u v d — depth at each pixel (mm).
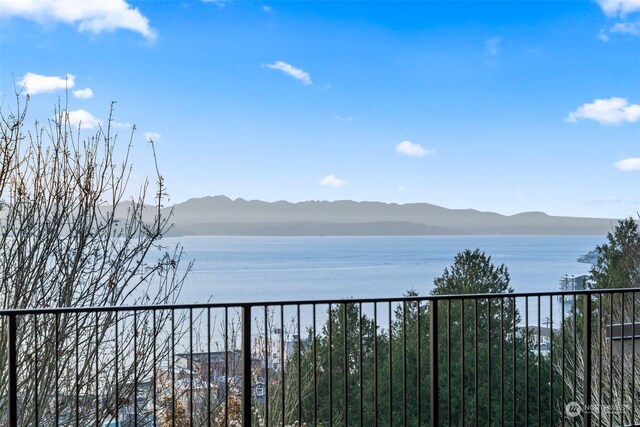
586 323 4125
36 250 5598
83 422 5473
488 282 18312
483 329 16094
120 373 5605
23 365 5340
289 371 7758
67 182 5758
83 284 5668
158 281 5902
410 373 15391
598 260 15969
